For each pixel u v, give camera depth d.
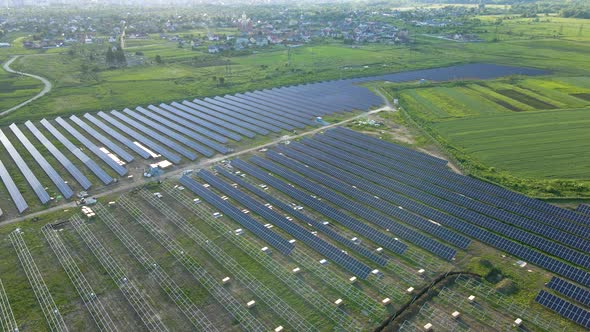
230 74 197.12
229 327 52.03
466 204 78.94
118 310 55.09
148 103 152.25
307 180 89.25
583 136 108.50
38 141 116.44
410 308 54.59
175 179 92.62
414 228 72.56
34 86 174.25
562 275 59.28
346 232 71.62
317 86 170.12
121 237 71.06
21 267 64.00
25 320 53.66
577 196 79.94
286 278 60.16
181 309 54.78
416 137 113.12
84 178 91.50
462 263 62.91
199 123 128.38
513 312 53.06
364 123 123.81
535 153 100.25
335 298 56.59
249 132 118.94
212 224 74.38
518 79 169.12
